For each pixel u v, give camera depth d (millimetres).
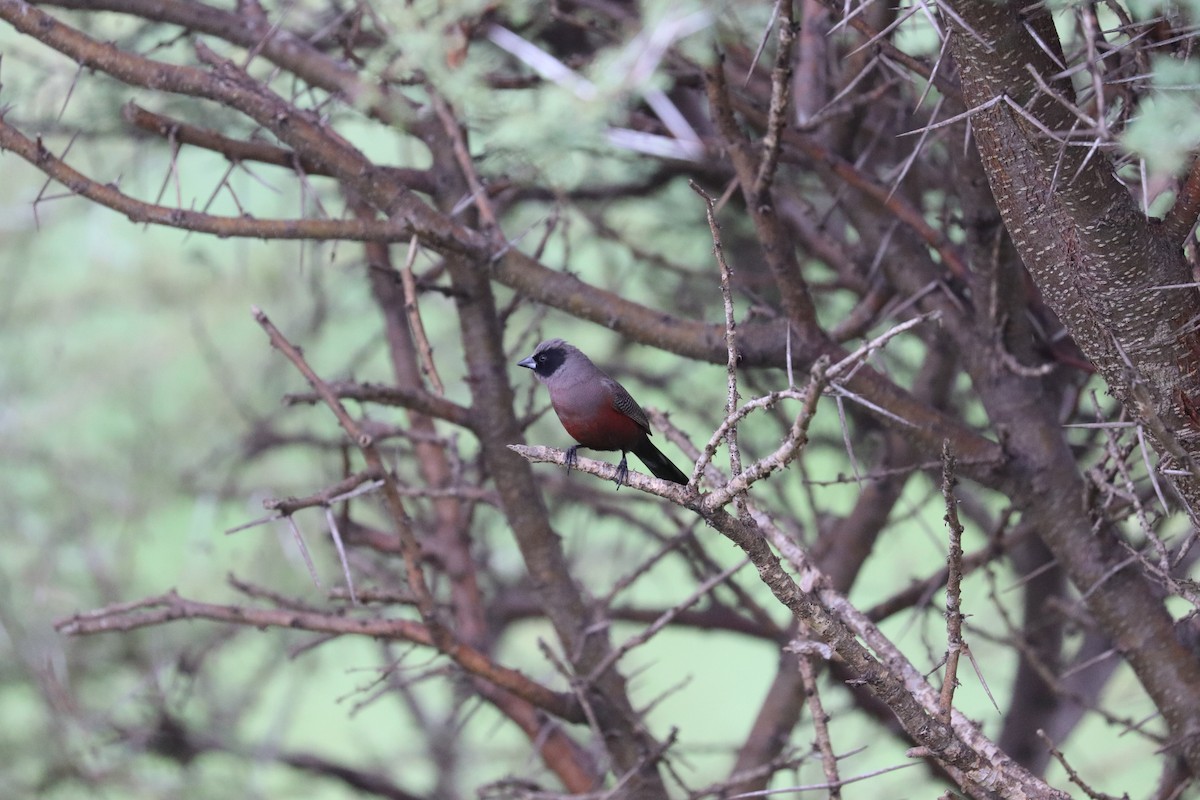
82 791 15656
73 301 19719
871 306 10953
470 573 12773
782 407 13477
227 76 9695
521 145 9461
